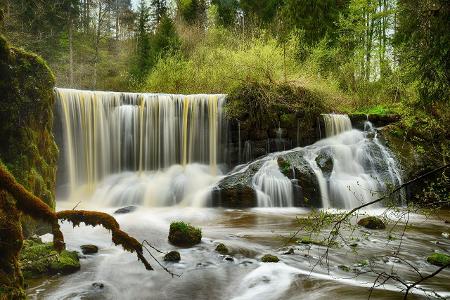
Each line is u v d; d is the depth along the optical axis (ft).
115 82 102.68
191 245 23.11
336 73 60.18
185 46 88.38
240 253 21.88
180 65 62.03
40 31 81.92
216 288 17.60
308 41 72.38
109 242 23.18
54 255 18.30
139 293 16.92
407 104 39.40
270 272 19.25
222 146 44.73
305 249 22.72
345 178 39.14
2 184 8.39
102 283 17.30
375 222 27.55
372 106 54.34
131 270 19.04
